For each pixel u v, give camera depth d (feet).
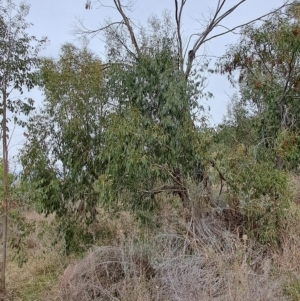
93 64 17.25
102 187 15.72
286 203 14.39
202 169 16.69
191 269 12.55
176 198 17.66
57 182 17.74
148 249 14.37
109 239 18.07
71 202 18.86
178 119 16.42
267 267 12.28
